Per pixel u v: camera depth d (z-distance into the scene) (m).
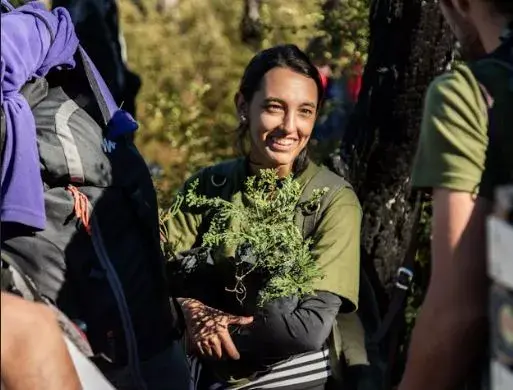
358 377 4.21
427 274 4.95
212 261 4.23
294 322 4.01
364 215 5.03
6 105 3.53
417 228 3.99
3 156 3.52
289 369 4.14
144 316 3.88
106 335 3.77
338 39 6.18
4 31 3.57
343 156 5.15
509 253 2.65
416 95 4.92
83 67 3.96
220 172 4.43
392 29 4.95
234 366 4.18
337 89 6.13
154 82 9.99
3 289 3.40
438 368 3.01
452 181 2.94
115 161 3.89
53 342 3.24
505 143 2.92
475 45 3.17
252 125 4.32
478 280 2.94
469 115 2.95
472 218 2.92
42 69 3.78
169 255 4.29
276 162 4.28
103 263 3.76
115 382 3.82
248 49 9.53
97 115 3.95
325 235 4.14
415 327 3.07
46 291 3.65
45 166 3.71
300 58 4.32
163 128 8.73
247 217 4.17
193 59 10.48
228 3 11.57
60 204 3.72
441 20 4.84
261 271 4.12
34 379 3.20
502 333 2.74
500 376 2.77
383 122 5.00
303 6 7.38
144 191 3.97
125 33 11.06
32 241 3.64
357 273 4.16
